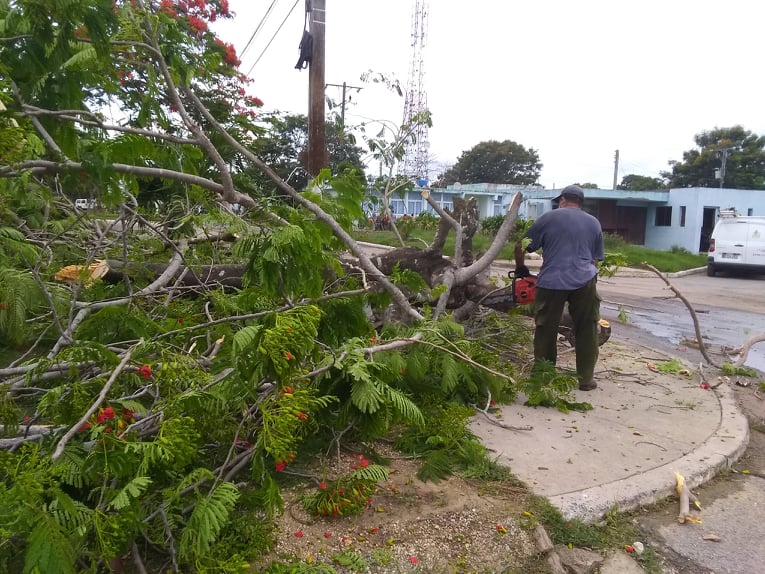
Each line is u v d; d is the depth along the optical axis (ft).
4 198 10.50
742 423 14.32
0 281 10.17
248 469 10.26
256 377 7.27
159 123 11.86
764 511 10.59
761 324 31.65
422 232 54.34
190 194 13.93
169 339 9.92
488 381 14.11
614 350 22.45
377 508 9.56
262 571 7.76
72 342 9.28
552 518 9.59
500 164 181.98
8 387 8.40
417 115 22.11
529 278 18.16
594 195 101.45
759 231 59.00
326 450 11.46
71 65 9.54
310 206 12.02
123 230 13.52
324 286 14.16
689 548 9.35
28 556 5.15
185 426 7.00
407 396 12.41
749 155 136.56
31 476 5.38
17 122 8.79
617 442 12.91
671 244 101.65
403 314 17.29
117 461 6.26
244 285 10.09
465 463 11.38
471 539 8.91
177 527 7.73
